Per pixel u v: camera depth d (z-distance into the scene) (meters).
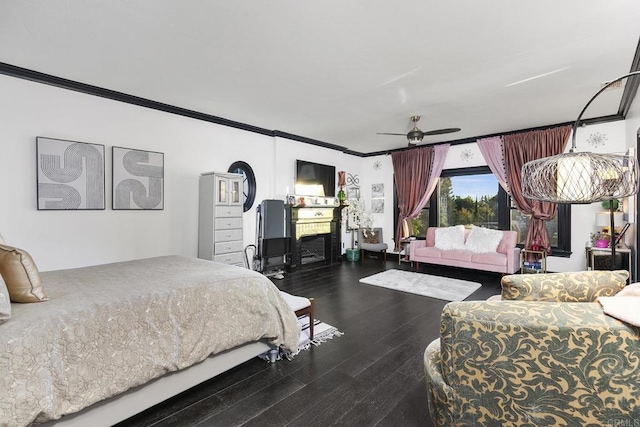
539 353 1.07
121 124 3.83
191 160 4.51
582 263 4.86
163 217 4.22
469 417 1.20
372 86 3.46
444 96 3.76
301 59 2.86
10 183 3.10
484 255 5.10
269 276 5.16
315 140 6.25
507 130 5.36
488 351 1.13
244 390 2.06
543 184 1.68
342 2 2.06
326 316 3.42
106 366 1.54
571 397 1.07
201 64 2.97
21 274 1.61
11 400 1.25
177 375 1.86
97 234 3.65
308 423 1.74
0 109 3.04
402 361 2.44
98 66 3.03
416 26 2.32
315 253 6.48
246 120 4.86
